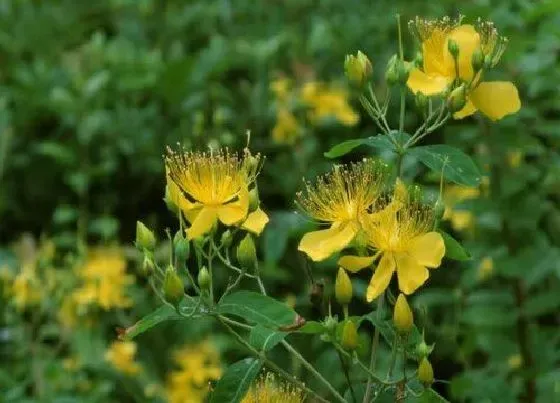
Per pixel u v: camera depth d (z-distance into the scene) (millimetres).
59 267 6785
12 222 7344
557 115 5977
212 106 7238
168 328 5902
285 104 6465
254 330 2918
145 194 7285
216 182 2953
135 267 6641
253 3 8438
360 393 3219
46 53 8359
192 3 8578
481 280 5180
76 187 7016
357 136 6906
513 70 5168
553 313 5816
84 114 7293
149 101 7598
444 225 5770
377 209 3068
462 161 3029
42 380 5258
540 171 5246
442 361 5629
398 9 7703
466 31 3045
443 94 3016
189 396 5297
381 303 3045
